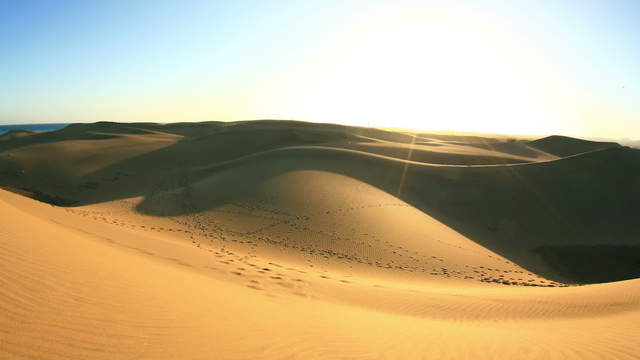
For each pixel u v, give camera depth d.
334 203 29.36
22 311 4.10
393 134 117.56
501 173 44.16
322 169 43.03
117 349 3.97
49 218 13.11
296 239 22.14
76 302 4.79
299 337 5.90
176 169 59.19
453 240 26.00
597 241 32.22
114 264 7.52
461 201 39.34
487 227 35.00
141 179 53.16
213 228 23.06
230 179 36.75
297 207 27.81
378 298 11.54
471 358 6.05
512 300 12.24
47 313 4.25
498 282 18.69
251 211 26.84
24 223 7.80
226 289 8.75
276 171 39.75
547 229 34.72
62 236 8.48
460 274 19.48
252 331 5.71
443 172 45.25
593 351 6.65
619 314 10.27
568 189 40.31
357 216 26.89
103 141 80.69
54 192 47.69
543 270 26.31
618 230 34.12
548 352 6.55
